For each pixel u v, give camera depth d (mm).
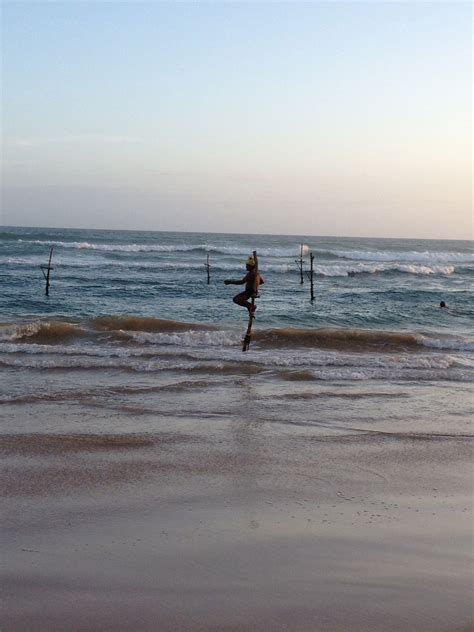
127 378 11609
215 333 15805
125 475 6586
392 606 4059
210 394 10406
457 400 10344
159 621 3867
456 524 5422
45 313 23188
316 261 57250
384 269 47250
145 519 5453
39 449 7367
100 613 3943
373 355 14398
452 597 4176
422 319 23422
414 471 6902
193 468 6852
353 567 4582
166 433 8172
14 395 10016
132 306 25844
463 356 14617
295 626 3830
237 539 5055
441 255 63844
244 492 6168
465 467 7078
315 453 7480
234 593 4199
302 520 5469
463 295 32312
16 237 74750
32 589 4223
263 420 8914
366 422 8930
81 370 12242
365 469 6941
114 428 8352
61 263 44969
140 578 4391
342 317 23109
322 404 9906
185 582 4340
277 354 13977
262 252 62938
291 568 4559
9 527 5238
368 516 5578
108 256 53719
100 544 4934
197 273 42812
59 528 5234
